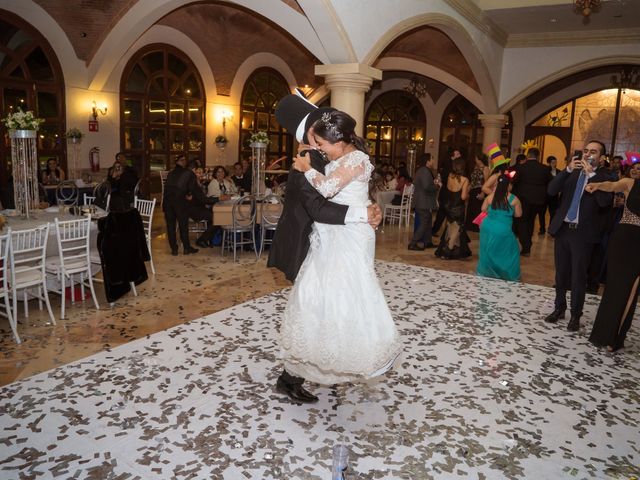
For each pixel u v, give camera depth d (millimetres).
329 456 2543
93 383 3234
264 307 4898
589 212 4293
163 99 12578
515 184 8156
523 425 2893
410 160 16828
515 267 6305
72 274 4906
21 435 2637
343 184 2457
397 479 2379
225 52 13648
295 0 7031
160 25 11914
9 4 9445
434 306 5066
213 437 2668
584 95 15500
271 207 7219
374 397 3168
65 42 10375
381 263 7133
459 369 3609
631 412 3076
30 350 3809
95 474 2342
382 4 7398
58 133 10625
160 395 3104
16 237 4434
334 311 2520
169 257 7160
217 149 14188
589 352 4008
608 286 4020
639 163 4684
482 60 11359
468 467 2490
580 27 11656
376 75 7500
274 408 2996
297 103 2666
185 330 4223
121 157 10172
